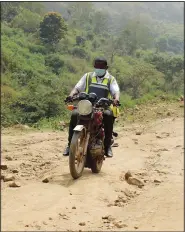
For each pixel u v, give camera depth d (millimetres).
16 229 3742
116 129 12773
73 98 6172
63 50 51156
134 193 5246
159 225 3924
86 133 5969
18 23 55094
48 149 8703
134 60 54812
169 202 4719
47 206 4469
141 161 7504
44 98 17766
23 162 7082
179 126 12742
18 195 4863
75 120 6062
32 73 33438
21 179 5785
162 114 16969
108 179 5828
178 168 6781
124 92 34062
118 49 60562
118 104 6082
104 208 4531
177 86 39031
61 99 18375
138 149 8922
